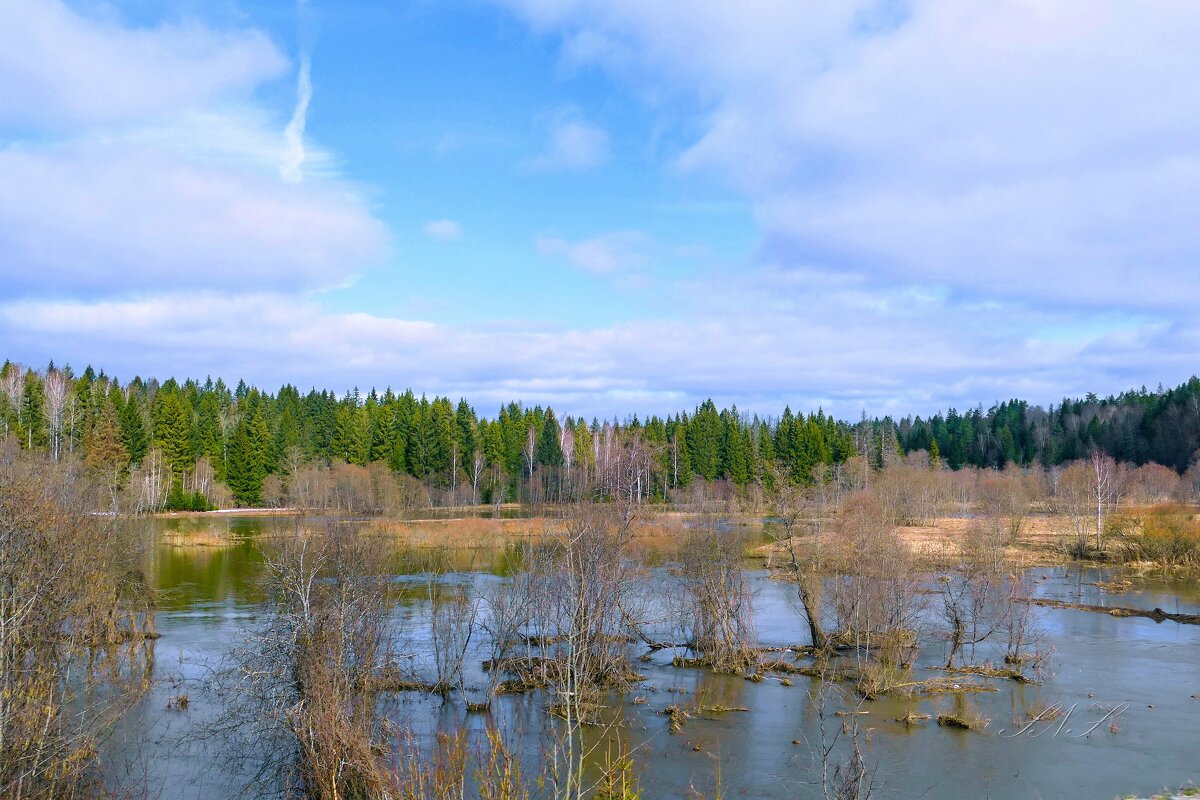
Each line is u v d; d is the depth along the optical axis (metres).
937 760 20.67
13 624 15.12
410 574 40.38
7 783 14.01
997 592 31.95
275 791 17.58
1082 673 28.80
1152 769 20.05
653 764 20.31
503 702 25.22
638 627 34.47
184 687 25.11
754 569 49.19
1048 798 18.30
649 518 39.62
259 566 41.31
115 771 18.81
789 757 20.89
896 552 32.34
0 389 83.12
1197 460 93.94
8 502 16.92
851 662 30.02
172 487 86.50
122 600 30.34
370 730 16.97
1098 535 62.09
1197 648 32.56
